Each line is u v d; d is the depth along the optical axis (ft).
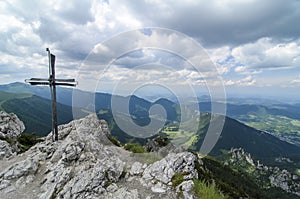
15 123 85.71
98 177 43.83
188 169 45.29
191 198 38.04
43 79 67.00
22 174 50.11
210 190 41.16
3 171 51.80
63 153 55.11
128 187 42.42
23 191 45.01
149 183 42.88
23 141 85.10
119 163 49.32
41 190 44.88
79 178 44.50
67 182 44.96
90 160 53.01
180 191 39.70
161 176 44.04
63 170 48.75
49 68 67.97
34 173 51.16
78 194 40.93
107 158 53.83
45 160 57.36
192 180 42.37
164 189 40.70
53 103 69.31
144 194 39.78
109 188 42.01
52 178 47.19
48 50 67.31
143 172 46.68
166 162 47.29
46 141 72.84
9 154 66.44
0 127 79.00
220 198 41.14
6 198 43.01
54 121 69.56
